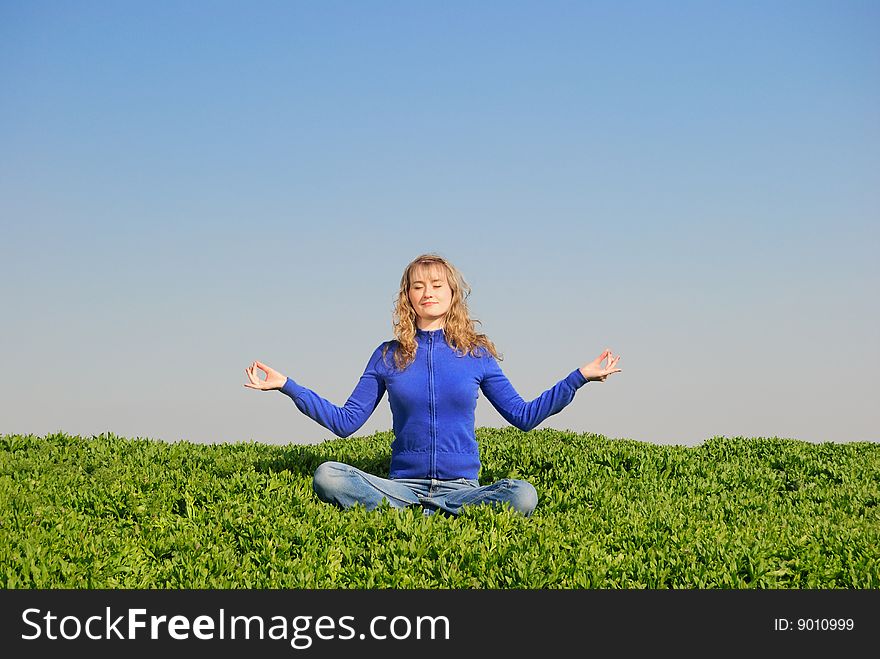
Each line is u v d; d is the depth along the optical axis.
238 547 5.64
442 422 6.71
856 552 5.77
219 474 8.04
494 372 6.93
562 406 6.59
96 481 7.45
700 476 8.85
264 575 5.01
